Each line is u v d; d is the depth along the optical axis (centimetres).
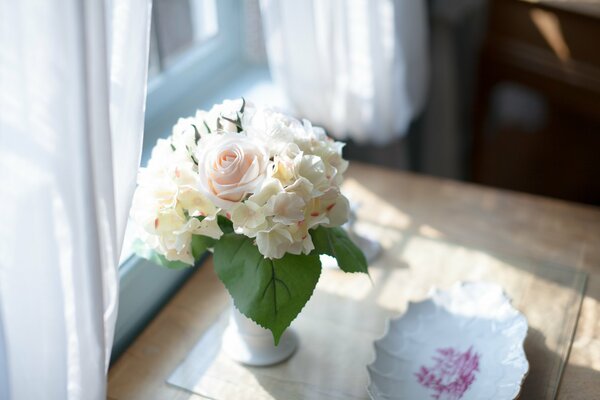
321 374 92
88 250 69
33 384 73
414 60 136
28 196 67
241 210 77
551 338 95
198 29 131
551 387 89
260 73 140
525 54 145
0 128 64
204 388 90
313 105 125
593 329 97
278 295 80
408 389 89
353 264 83
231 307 92
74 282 71
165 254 82
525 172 172
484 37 153
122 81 74
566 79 141
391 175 124
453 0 150
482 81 154
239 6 137
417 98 141
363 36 120
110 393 89
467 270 105
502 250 109
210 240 84
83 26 63
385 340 94
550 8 137
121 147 76
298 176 78
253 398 89
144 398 89
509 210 116
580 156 165
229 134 78
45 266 70
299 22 117
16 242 68
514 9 143
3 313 69
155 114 122
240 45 140
